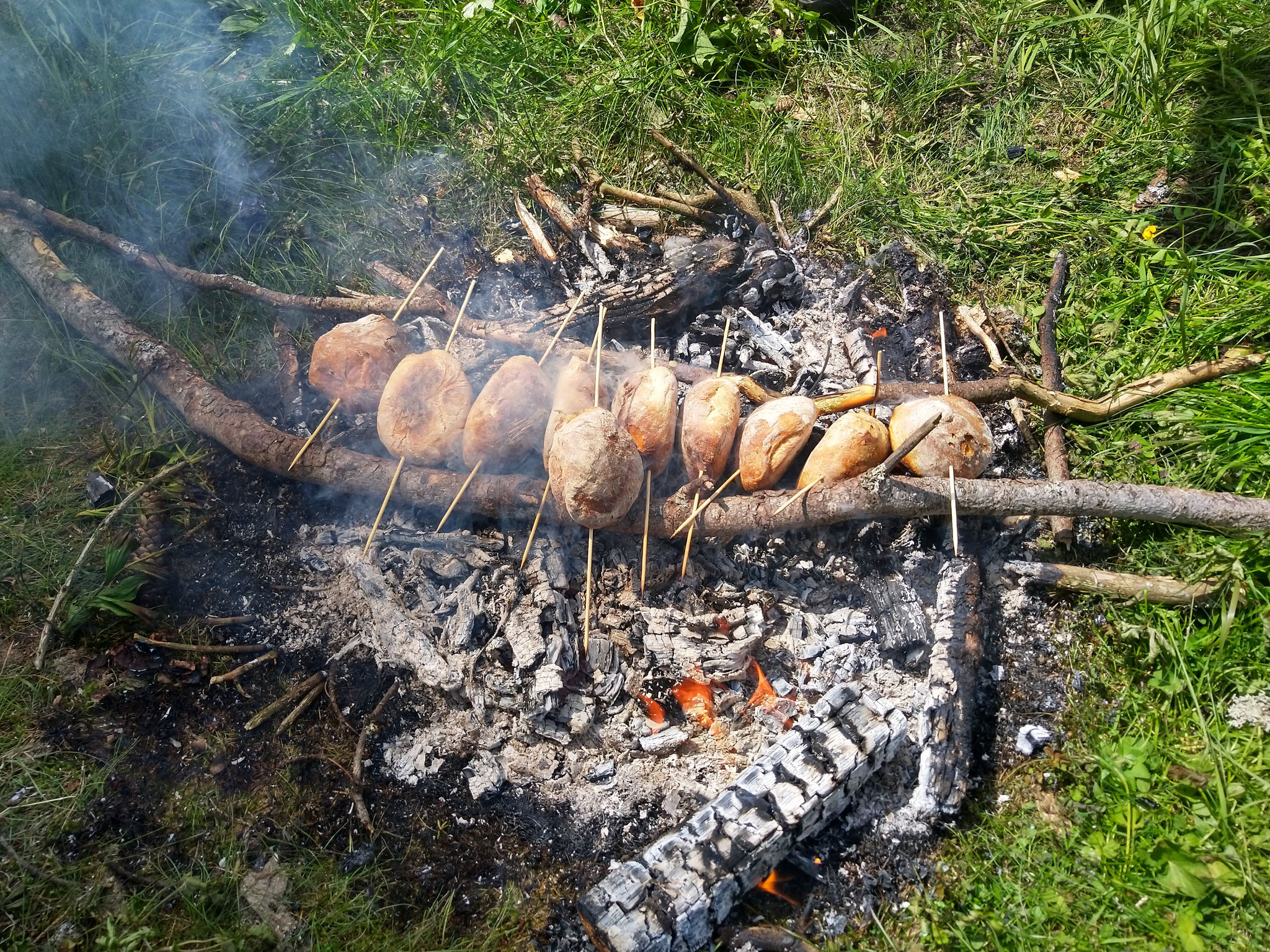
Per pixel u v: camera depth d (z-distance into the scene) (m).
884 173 1.09
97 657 0.76
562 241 1.03
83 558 0.78
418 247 1.02
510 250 1.03
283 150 1.06
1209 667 0.77
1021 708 0.77
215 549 0.82
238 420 0.83
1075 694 0.78
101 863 0.68
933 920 0.68
